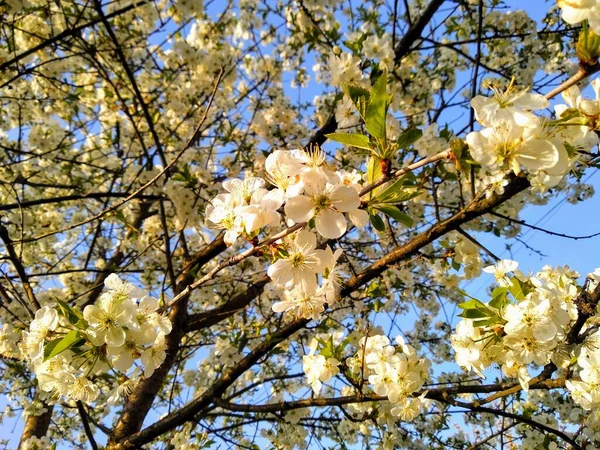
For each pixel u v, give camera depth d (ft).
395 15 13.79
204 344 16.29
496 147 4.02
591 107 3.95
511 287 6.62
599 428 12.28
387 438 14.67
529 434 15.38
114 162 22.81
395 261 8.79
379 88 4.55
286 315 14.44
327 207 4.71
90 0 12.69
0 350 10.05
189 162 17.94
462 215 8.12
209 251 15.14
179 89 19.80
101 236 23.68
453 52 18.04
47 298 17.11
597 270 7.07
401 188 4.91
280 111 18.33
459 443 18.56
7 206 13.03
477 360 6.85
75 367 5.65
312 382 9.80
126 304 5.66
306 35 15.56
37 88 19.36
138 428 13.02
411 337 22.61
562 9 3.41
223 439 13.46
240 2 21.01
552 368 8.16
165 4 21.43
